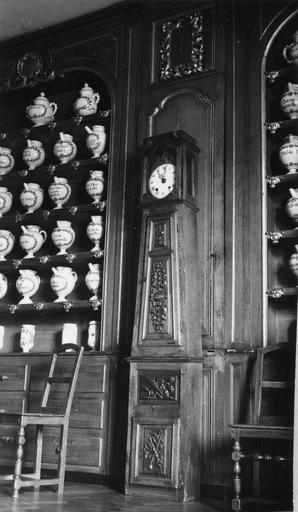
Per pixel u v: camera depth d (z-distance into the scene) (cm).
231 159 445
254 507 369
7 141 577
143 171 446
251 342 412
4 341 559
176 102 479
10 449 479
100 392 454
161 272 419
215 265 432
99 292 495
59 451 405
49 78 557
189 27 491
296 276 421
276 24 455
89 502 367
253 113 446
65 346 455
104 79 524
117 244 482
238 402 405
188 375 396
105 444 443
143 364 409
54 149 540
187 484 384
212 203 443
